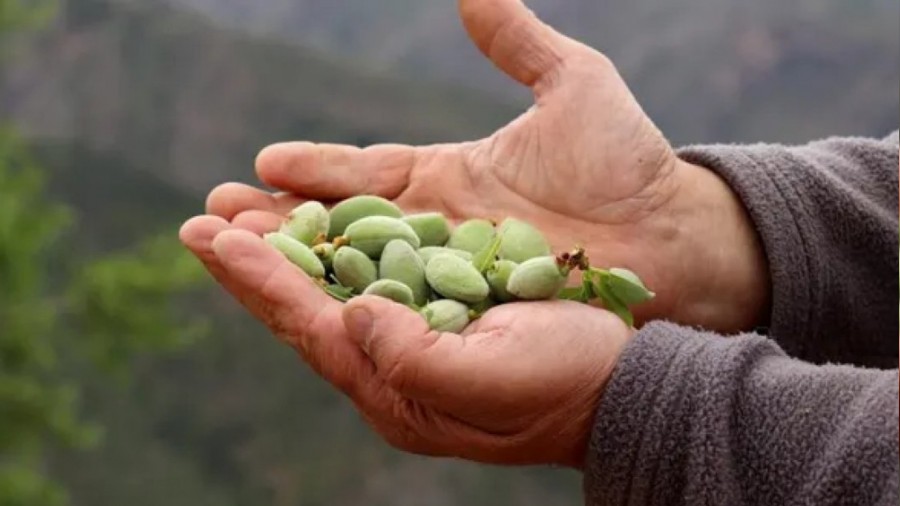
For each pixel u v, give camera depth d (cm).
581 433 103
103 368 326
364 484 538
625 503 101
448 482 539
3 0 324
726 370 99
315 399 568
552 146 119
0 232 289
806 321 118
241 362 575
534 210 119
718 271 119
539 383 101
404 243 110
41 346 319
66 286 407
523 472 532
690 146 123
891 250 119
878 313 120
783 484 97
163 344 328
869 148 123
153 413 546
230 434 552
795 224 118
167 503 521
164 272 324
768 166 119
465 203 120
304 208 113
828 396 98
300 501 539
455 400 101
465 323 105
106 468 520
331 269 111
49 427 313
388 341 101
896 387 97
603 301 108
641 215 119
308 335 104
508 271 107
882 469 95
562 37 119
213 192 118
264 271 104
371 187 119
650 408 100
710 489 98
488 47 119
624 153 118
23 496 297
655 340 102
